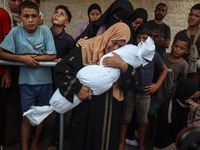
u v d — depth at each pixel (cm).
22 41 176
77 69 166
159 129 224
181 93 212
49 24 404
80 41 171
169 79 242
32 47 179
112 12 174
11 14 228
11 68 217
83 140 175
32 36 178
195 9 260
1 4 217
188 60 267
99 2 417
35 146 211
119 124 183
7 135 232
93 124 171
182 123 216
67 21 236
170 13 443
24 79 186
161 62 222
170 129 223
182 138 51
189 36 270
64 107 169
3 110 216
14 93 226
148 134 265
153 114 257
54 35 235
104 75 156
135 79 174
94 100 169
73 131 176
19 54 180
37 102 197
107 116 171
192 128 53
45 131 270
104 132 171
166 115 219
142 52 165
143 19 275
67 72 161
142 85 209
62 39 232
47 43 185
